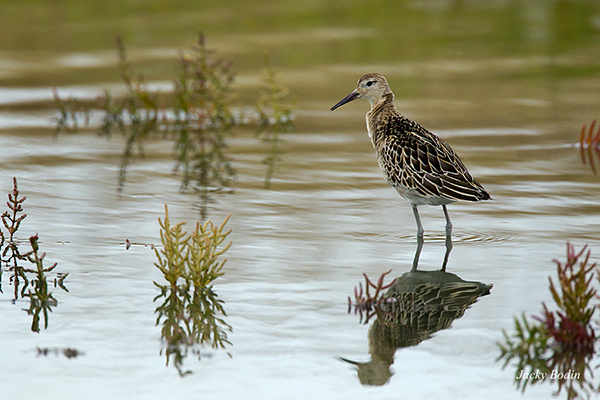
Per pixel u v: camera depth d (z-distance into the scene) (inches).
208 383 299.1
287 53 957.2
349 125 732.0
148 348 326.0
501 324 346.9
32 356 318.0
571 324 323.0
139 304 366.3
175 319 350.6
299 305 366.0
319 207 514.0
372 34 1045.2
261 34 1045.8
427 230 474.0
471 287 387.2
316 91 826.2
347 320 351.6
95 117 765.9
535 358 318.0
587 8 1150.3
